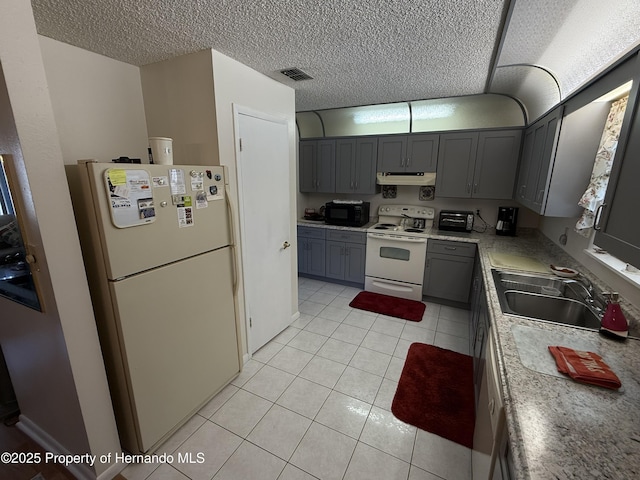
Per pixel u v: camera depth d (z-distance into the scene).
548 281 2.03
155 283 1.56
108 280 1.38
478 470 1.29
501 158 3.27
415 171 3.71
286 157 2.71
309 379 2.28
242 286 2.35
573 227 2.27
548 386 1.01
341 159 4.11
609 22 1.37
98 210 1.30
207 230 1.84
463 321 3.17
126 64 2.11
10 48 1.08
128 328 1.46
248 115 2.21
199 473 1.57
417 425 1.86
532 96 2.65
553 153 2.00
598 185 1.76
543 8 1.37
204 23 1.56
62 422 1.56
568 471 0.72
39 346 1.48
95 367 1.45
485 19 1.53
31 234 1.26
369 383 2.23
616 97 1.68
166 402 1.71
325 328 3.03
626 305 1.48
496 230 3.51
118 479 1.54
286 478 1.55
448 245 3.37
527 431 0.83
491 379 1.23
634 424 0.86
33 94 1.15
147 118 2.25
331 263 4.17
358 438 1.78
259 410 1.99
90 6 1.38
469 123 3.54
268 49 1.90
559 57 1.86
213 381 2.03
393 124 3.96
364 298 3.74
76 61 1.85
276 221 2.67
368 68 2.26
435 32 1.68
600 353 1.19
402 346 2.71
